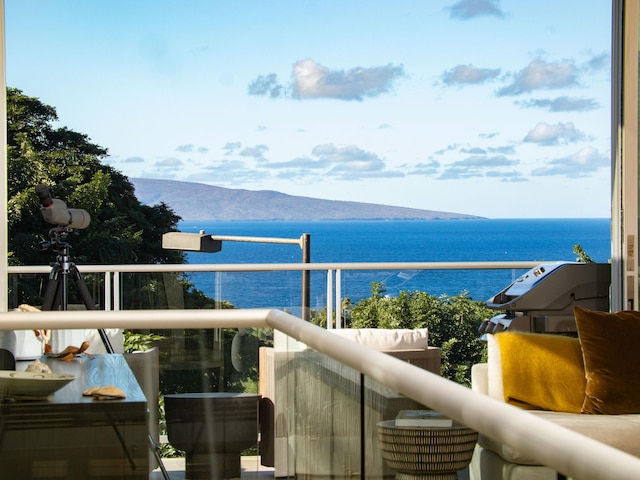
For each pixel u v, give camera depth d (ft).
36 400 7.72
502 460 3.66
